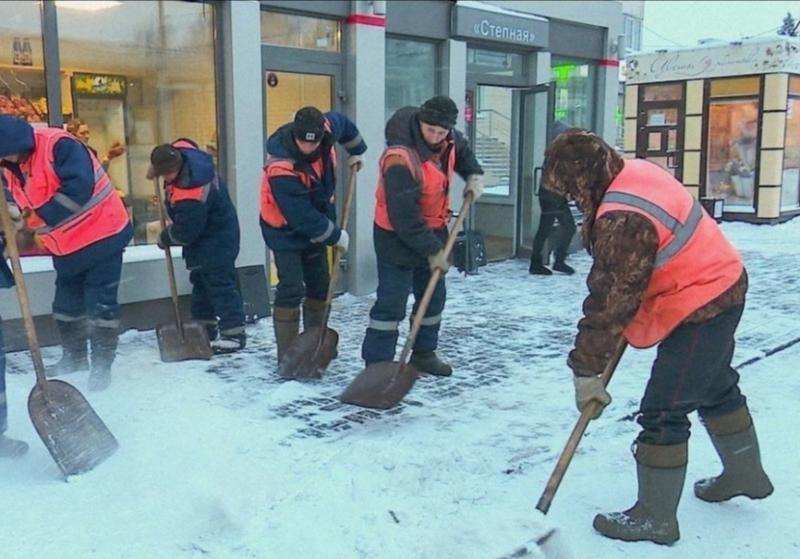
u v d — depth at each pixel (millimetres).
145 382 4867
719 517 3180
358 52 7238
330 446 3873
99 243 4578
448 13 8172
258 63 6559
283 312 5129
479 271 8867
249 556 2869
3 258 4129
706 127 14148
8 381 4832
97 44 6074
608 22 10281
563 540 2822
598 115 10539
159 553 2893
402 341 5867
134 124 6391
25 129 4137
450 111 4273
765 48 13234
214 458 3705
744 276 2934
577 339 2842
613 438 4004
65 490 3389
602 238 2738
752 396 4574
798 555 2904
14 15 5547
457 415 4332
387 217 4480
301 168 4770
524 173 9570
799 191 14641
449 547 2715
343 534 3000
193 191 5094
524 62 9430
